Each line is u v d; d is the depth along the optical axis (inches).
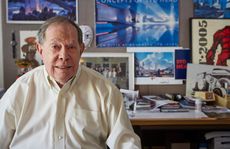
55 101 44.4
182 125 64.2
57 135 43.4
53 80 44.9
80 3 81.4
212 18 83.0
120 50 82.9
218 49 83.4
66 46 41.5
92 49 82.6
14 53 81.5
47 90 45.3
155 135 85.0
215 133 67.7
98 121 44.7
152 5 82.0
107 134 46.3
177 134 78.7
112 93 46.4
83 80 46.7
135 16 82.0
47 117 44.2
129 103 73.2
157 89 84.0
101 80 47.4
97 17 81.7
